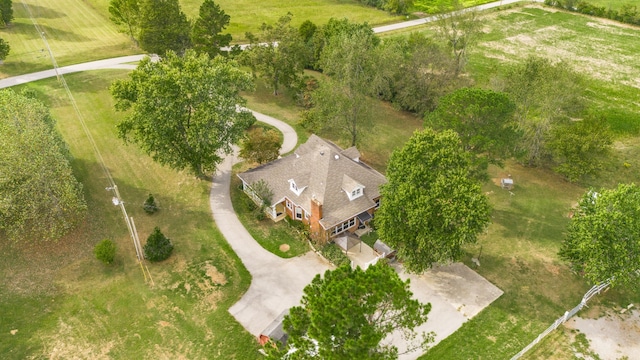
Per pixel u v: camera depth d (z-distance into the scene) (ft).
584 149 171.32
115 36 333.83
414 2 415.85
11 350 117.50
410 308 90.74
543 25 368.89
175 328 124.47
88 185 181.68
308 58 258.16
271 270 144.36
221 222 164.25
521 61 302.04
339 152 179.01
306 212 156.87
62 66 284.20
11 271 140.87
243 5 406.00
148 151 165.17
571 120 211.61
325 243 152.76
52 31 337.93
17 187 141.38
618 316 128.88
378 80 196.85
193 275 141.49
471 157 158.20
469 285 138.92
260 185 162.81
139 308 130.21
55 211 146.41
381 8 403.34
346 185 158.81
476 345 120.57
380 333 84.23
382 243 148.25
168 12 258.98
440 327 125.49
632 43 333.42
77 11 379.14
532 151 195.21
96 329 123.85
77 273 141.18
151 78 157.58
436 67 226.58
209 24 255.29
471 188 125.90
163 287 137.08
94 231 157.89
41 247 149.89
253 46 259.80
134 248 151.43
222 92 166.50
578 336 122.72
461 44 257.14
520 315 129.18
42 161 142.82
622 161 202.80
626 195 127.03
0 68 277.64
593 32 354.74
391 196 134.10
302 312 92.02
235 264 146.30
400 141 219.82
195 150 167.22
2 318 125.80
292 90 254.47
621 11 374.02
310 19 376.27
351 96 194.39
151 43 256.11
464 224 122.21
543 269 145.18
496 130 159.94
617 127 228.84
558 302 133.59
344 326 80.74
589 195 136.77
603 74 285.84
